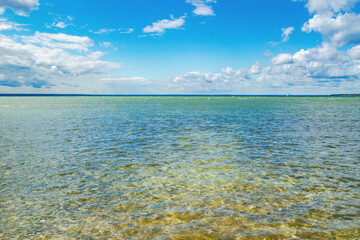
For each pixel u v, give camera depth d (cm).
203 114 4594
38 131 2553
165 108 6519
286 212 835
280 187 1056
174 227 748
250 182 1119
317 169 1298
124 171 1288
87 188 1062
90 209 872
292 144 1917
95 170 1305
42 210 866
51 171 1287
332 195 970
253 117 4019
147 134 2383
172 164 1406
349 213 826
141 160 1488
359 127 2800
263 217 802
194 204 903
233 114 4600
